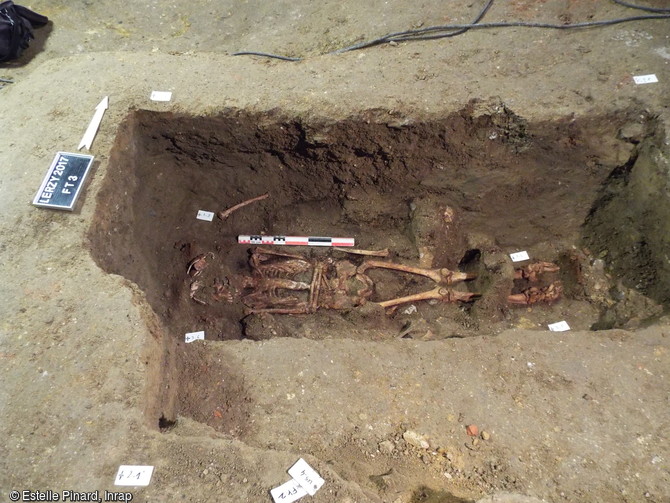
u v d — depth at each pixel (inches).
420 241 87.6
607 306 81.3
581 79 80.4
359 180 87.5
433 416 56.2
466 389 58.4
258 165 88.1
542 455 53.3
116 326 57.9
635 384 58.4
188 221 91.7
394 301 83.0
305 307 82.1
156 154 86.1
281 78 85.8
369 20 99.1
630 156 78.3
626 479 51.5
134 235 80.4
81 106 82.1
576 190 84.2
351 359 61.1
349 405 57.2
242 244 92.7
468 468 52.4
